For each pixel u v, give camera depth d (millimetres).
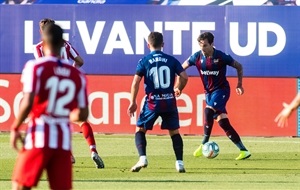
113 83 54375
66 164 21812
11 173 37094
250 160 43031
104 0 54500
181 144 37406
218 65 42812
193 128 54000
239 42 53625
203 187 32531
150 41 36688
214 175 36781
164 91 36344
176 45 54062
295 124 53688
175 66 36469
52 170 21828
